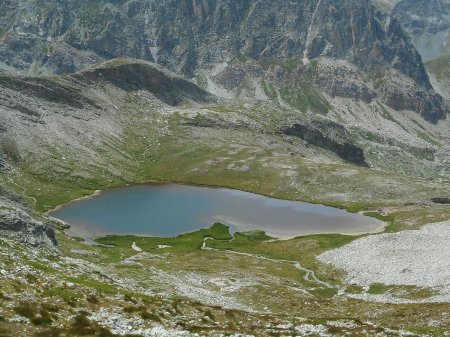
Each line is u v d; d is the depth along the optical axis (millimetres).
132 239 151875
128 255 119625
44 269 58094
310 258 126438
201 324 49188
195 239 154000
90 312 44562
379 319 64750
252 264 119188
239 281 95688
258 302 80562
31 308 40531
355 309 73438
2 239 68625
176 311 52781
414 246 120250
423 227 152125
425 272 99438
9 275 49750
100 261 101438
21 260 58562
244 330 48469
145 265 102375
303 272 112750
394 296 89375
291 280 104125
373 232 161250
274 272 111312
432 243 121188
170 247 142750
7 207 91625
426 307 67250
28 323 37969
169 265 108812
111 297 51281
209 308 56688
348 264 115000
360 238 138125
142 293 65375
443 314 62281
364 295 92562
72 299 46812
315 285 101500
